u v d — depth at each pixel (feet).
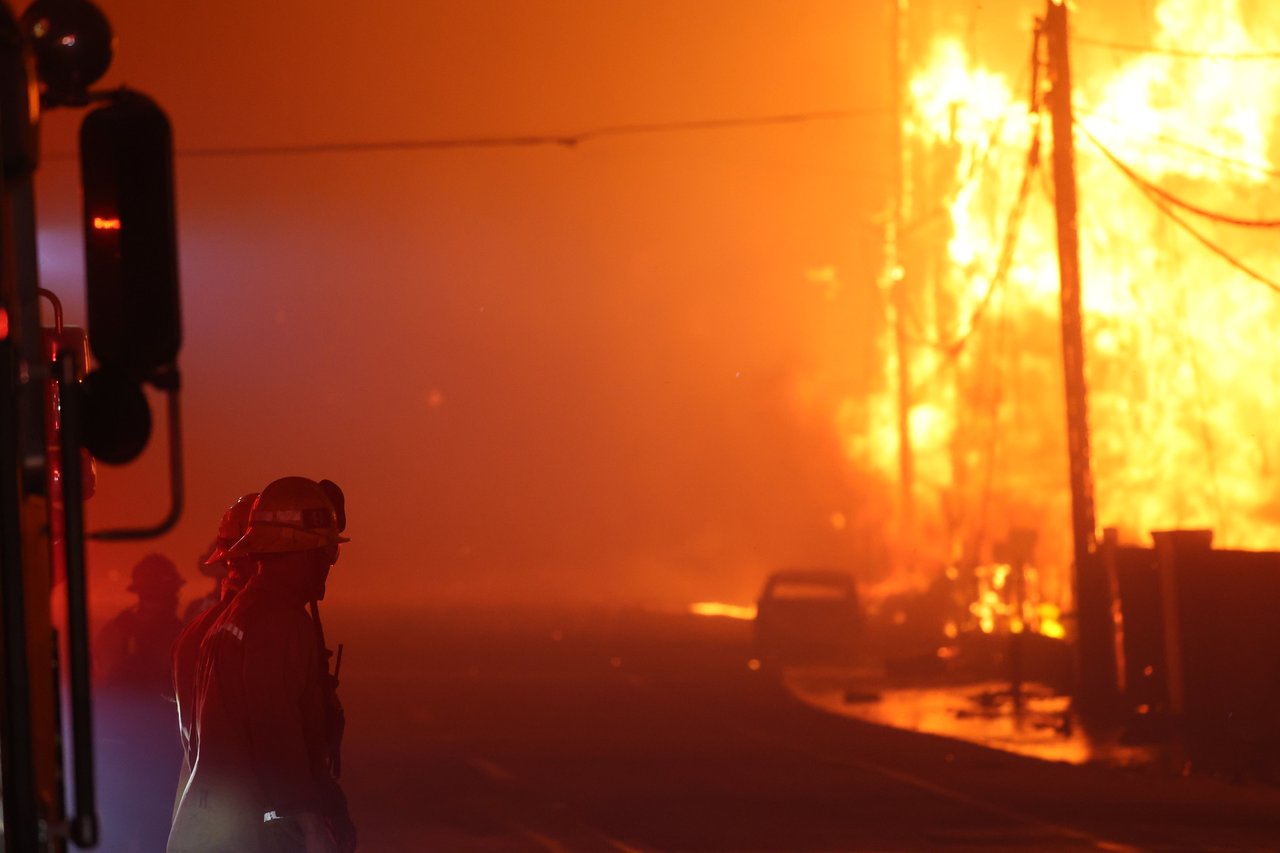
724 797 114.11
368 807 109.19
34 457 25.68
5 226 24.41
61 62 28.63
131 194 28.55
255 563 43.39
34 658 25.50
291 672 38.32
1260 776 124.98
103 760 60.08
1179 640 152.76
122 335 28.22
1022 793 116.78
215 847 37.65
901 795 115.24
